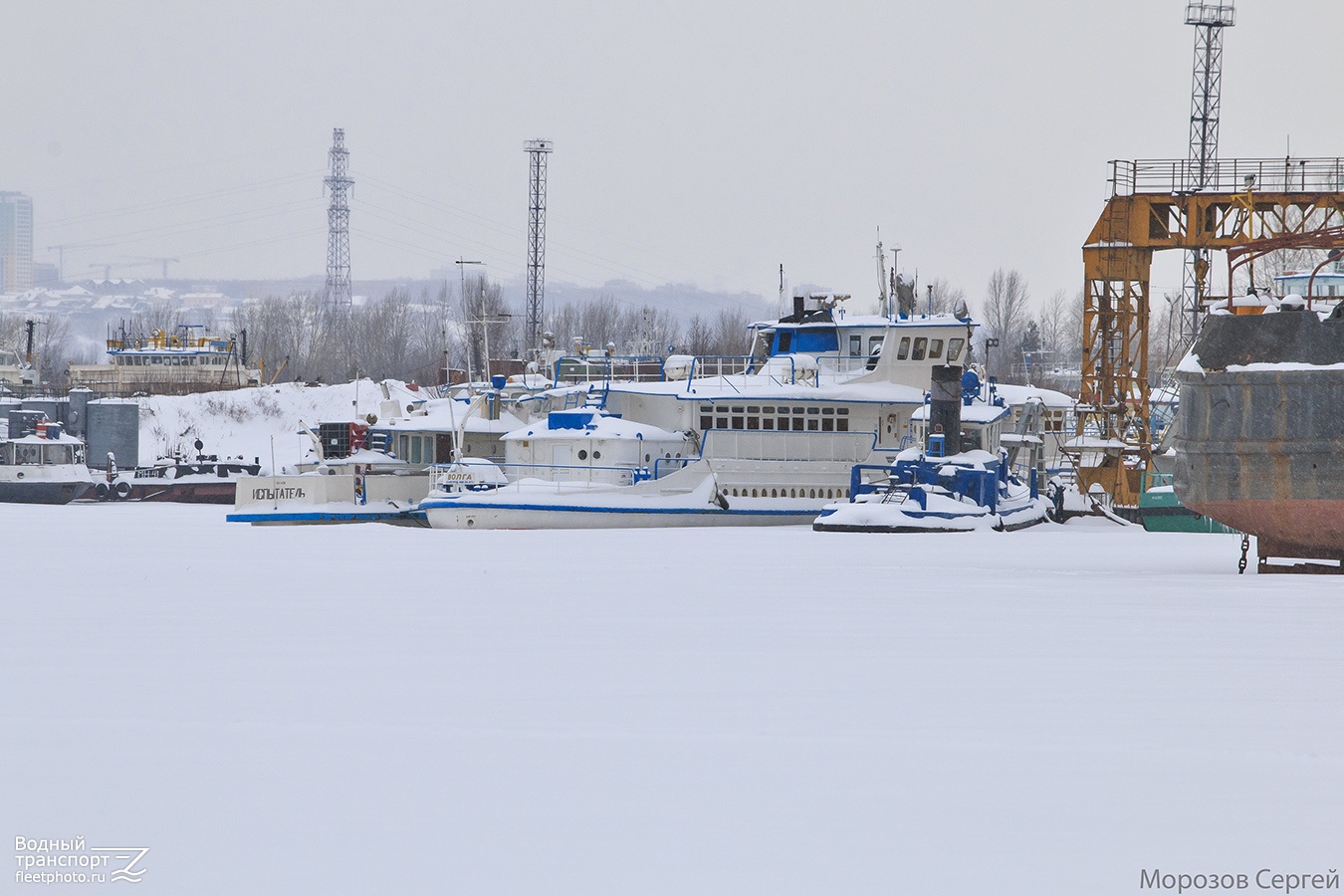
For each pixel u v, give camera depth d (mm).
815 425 62500
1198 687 19219
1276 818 12961
